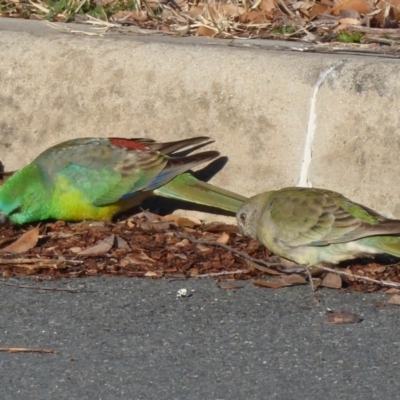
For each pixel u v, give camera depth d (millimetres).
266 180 12602
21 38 13656
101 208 12672
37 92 13445
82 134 13281
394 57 13234
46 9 16953
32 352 9477
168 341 9727
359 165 12227
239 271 11391
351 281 11266
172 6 16922
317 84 12383
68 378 8984
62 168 12555
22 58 13500
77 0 16719
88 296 10742
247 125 12664
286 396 8703
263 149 12609
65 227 12703
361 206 11453
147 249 11938
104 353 9461
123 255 11789
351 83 12273
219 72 12797
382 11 16203
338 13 16422
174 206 13086
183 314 10336
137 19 16469
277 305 10594
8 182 12539
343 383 8930
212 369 9172
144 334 9867
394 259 11734
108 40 13430
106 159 12586
